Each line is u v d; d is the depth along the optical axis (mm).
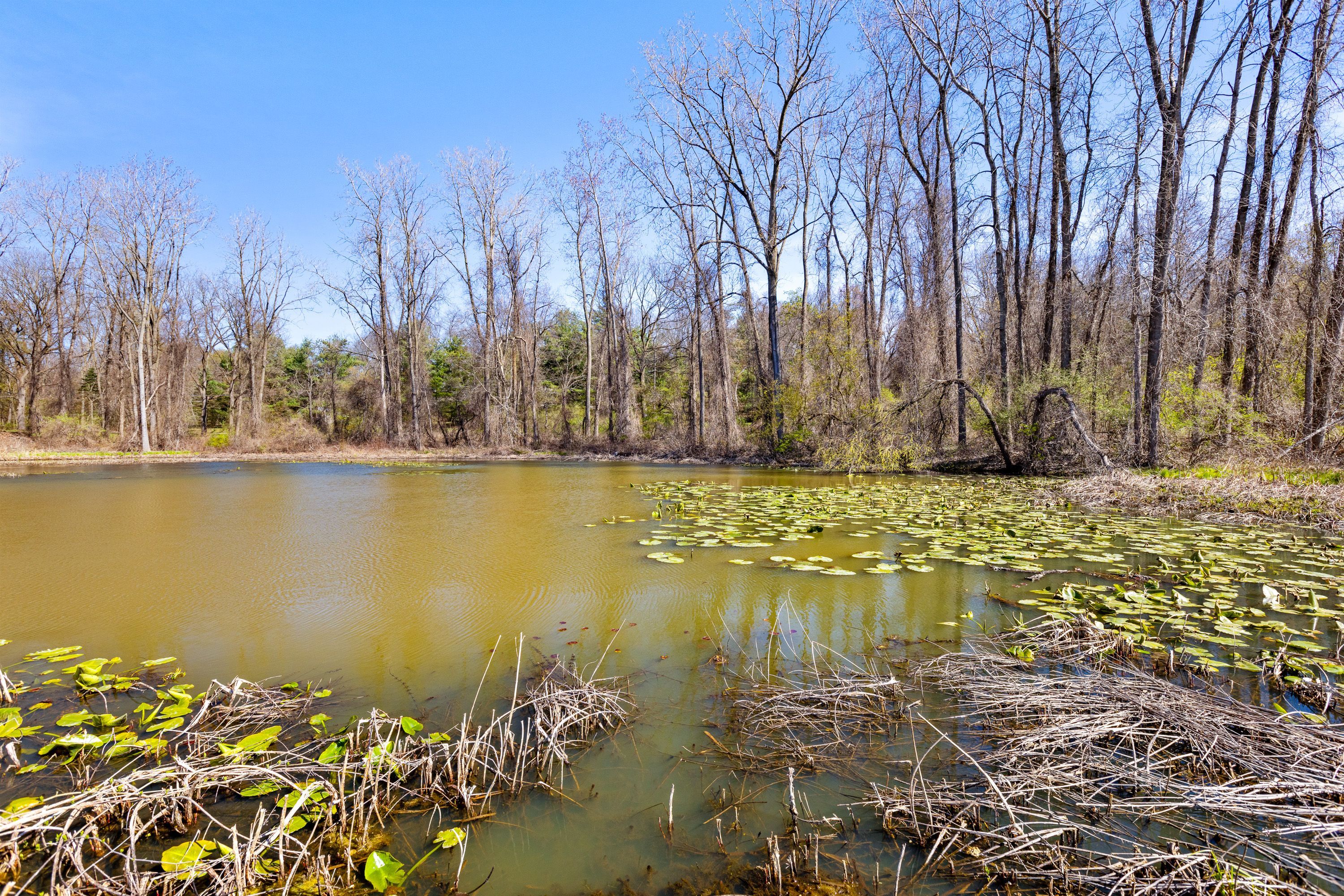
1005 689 3273
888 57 20094
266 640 4270
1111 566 5867
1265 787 2412
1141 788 2521
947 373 21453
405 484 14094
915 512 9094
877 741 2926
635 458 25453
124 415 34406
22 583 5586
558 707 3076
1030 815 2379
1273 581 5199
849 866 2152
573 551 6812
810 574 5828
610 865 2168
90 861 2145
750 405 25359
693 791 2580
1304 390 12258
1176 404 13094
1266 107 12953
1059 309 20000
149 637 4328
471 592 5344
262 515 9352
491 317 30625
